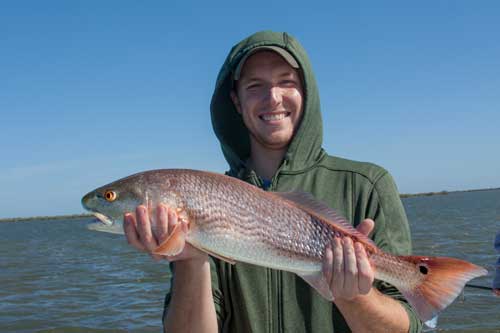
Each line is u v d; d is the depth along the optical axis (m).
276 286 1.09
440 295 1.01
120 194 1.10
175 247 0.99
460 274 1.00
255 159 1.26
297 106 1.20
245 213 1.07
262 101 1.18
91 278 5.34
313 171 1.19
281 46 1.18
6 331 3.31
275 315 1.08
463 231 8.30
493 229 8.27
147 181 1.09
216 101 1.32
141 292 4.34
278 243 1.07
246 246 1.06
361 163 1.20
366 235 1.03
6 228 32.28
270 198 1.09
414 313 1.06
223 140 1.33
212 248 1.05
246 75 1.21
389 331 1.01
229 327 1.11
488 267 4.44
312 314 1.07
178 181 1.07
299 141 1.19
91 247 10.24
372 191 1.14
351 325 1.02
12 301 4.24
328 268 0.99
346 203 1.14
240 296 1.09
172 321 1.05
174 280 1.06
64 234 18.33
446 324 2.90
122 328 3.26
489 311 3.08
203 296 1.04
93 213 1.12
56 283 5.14
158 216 1.01
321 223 1.06
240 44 1.24
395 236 1.11
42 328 3.33
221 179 1.08
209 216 1.05
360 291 0.98
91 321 3.46
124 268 6.01
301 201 1.08
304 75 1.19
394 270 1.03
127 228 1.02
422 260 1.02
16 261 7.81
